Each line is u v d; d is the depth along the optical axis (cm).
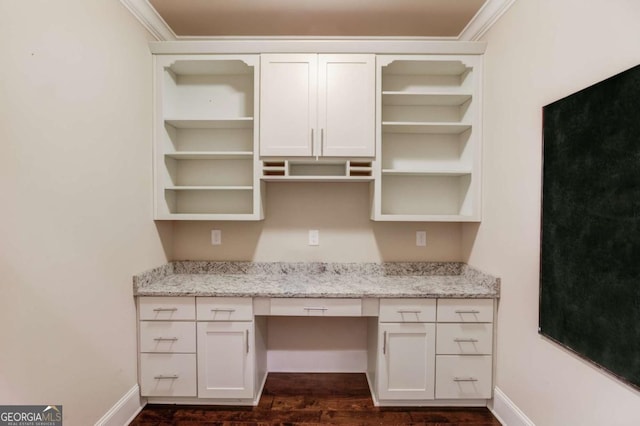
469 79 223
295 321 252
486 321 197
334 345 252
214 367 199
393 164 248
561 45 142
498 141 196
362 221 250
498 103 196
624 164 110
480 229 219
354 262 249
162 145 219
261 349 228
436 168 247
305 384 233
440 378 198
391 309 197
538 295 157
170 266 242
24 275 123
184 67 230
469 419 193
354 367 252
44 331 131
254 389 203
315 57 216
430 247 251
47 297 132
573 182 133
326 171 246
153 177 218
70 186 144
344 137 217
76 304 148
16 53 119
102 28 165
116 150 177
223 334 198
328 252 250
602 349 119
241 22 217
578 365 132
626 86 110
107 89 169
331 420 192
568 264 136
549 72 150
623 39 113
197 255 250
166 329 198
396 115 245
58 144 138
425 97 226
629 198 109
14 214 119
